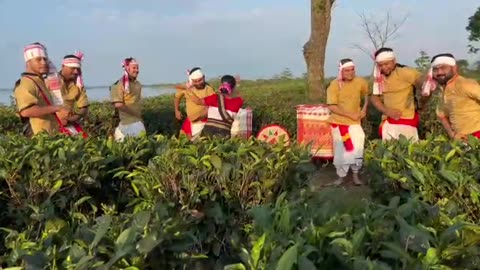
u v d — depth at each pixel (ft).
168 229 7.89
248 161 12.90
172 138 16.37
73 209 12.44
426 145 13.30
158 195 12.50
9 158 13.50
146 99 44.78
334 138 26.35
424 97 24.08
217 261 11.43
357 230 7.18
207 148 13.75
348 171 26.08
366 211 7.98
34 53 21.13
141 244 7.15
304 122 29.09
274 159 12.98
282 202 9.00
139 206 12.08
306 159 13.43
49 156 13.65
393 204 8.43
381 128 25.86
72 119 23.03
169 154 13.06
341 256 6.56
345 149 25.82
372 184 12.29
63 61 23.09
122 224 8.07
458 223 7.30
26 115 20.95
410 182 11.32
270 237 7.05
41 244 7.61
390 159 12.55
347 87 26.07
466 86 20.27
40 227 11.69
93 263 6.91
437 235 7.50
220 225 12.29
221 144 14.12
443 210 8.84
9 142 15.25
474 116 20.39
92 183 13.65
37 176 13.37
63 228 8.13
